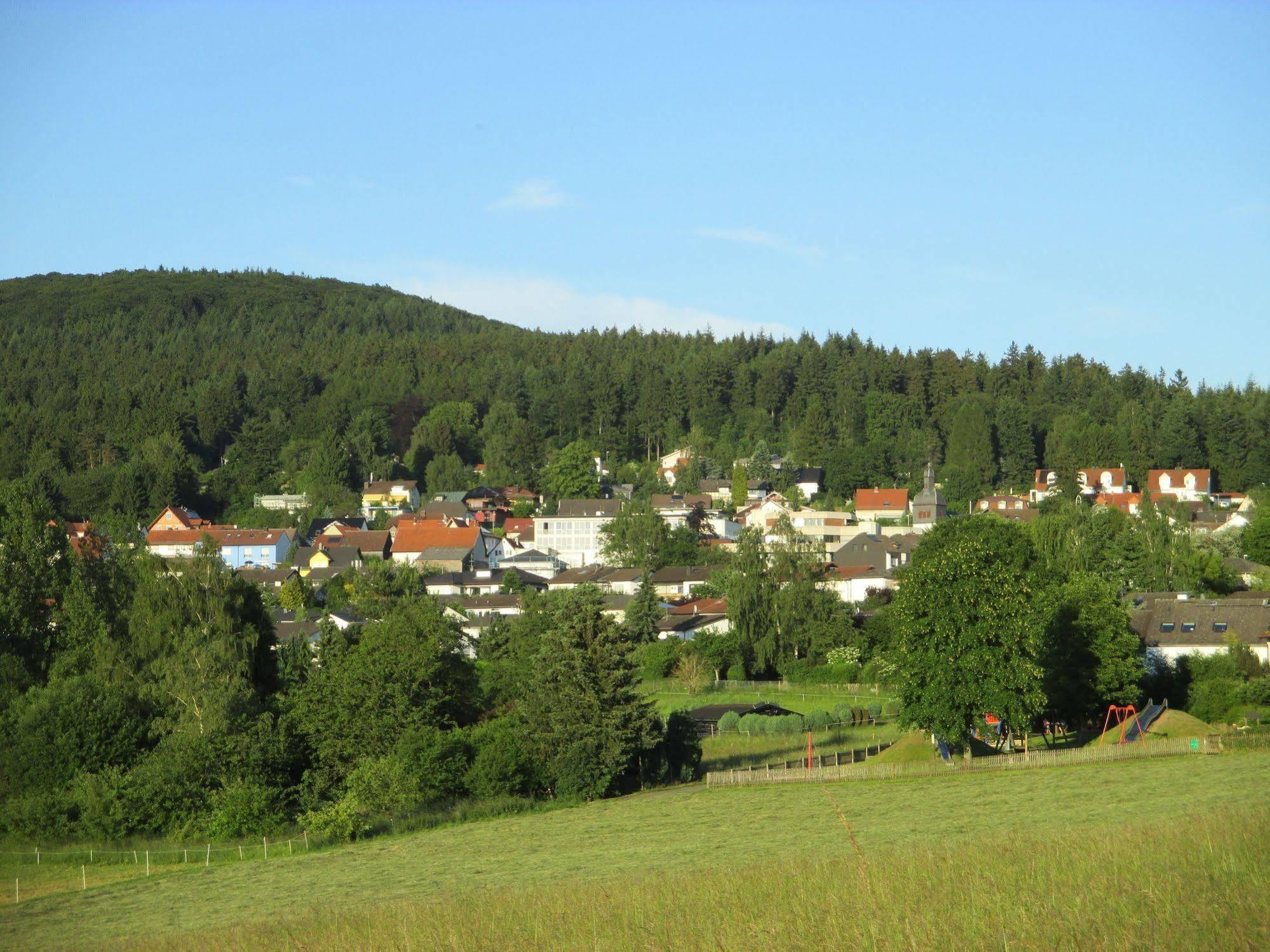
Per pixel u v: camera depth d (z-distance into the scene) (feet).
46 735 203.41
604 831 177.47
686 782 223.10
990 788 188.75
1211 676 272.31
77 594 262.06
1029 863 111.96
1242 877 100.53
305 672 257.96
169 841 185.57
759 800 195.31
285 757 208.33
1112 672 250.16
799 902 107.76
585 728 210.38
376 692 214.48
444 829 186.91
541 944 105.81
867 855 126.21
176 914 141.69
